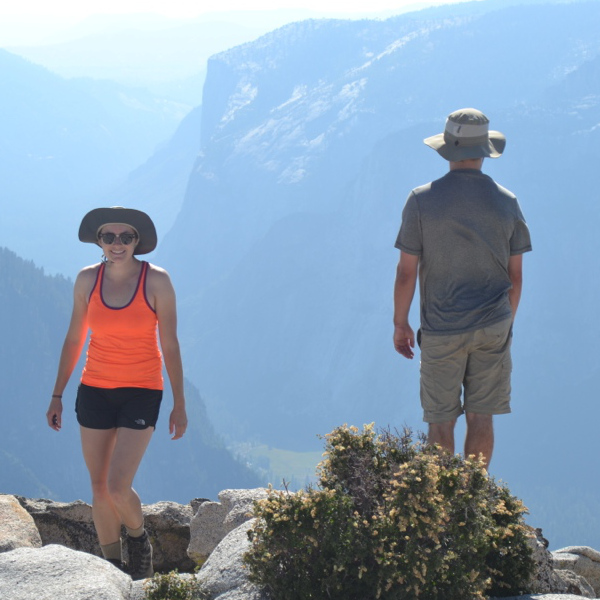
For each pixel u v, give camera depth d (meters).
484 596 6.32
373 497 6.34
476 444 7.25
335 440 6.50
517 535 6.49
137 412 7.23
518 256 7.30
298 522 6.21
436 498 6.22
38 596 6.14
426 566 6.17
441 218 7.17
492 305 7.18
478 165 7.29
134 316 7.20
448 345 7.20
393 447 6.51
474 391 7.29
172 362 7.32
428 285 7.27
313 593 6.18
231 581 6.41
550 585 6.85
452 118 7.25
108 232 7.16
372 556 6.19
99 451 7.29
